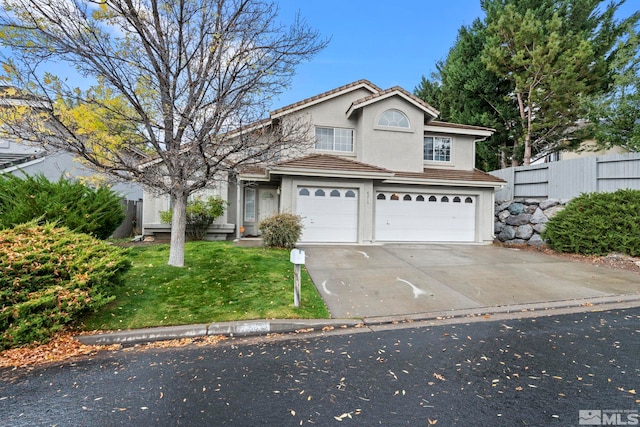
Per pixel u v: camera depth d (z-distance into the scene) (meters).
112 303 5.20
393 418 2.68
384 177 11.69
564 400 2.92
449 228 13.39
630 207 9.09
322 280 6.99
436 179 12.80
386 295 6.14
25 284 4.15
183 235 7.16
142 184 7.13
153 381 3.31
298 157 12.04
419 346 4.13
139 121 5.96
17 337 3.93
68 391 3.13
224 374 3.45
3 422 2.66
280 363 3.70
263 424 2.62
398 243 12.54
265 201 13.54
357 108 13.13
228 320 4.80
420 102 13.45
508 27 16.72
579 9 16.97
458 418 2.68
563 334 4.49
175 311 5.04
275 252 9.20
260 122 7.03
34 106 5.30
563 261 9.13
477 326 4.83
